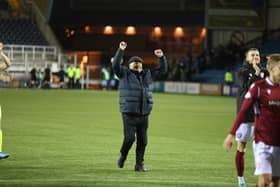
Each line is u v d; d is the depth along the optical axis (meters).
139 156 17.06
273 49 65.75
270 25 67.50
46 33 73.38
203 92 63.34
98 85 69.69
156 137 25.69
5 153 20.06
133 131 16.59
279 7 67.00
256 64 15.20
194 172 17.12
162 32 77.00
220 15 64.62
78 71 67.69
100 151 21.05
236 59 67.69
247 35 70.00
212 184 15.28
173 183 15.28
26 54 68.06
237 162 14.72
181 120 33.62
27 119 32.03
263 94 11.05
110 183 15.09
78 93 58.22
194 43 77.12
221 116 36.53
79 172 16.73
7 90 60.06
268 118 11.02
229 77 61.91
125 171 17.02
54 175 16.19
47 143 22.88
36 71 67.00
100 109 39.69
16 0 73.44
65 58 70.88
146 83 16.59
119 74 16.50
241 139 14.67
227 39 70.81
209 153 21.12
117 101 47.59
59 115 34.81
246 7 64.50
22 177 15.78
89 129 28.05
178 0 71.62
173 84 66.12
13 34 72.88
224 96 60.34
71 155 19.98
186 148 22.39
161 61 16.73
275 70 11.06
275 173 11.12
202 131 28.36
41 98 49.16
